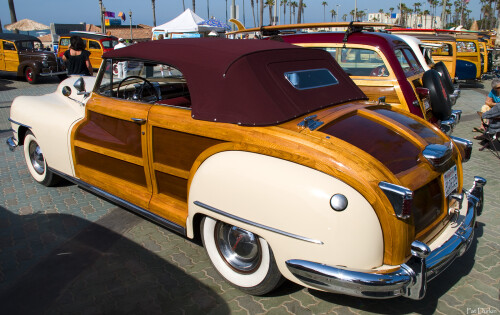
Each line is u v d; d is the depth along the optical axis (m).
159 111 3.18
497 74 15.12
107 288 3.10
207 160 2.79
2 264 3.41
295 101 2.88
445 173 2.82
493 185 5.06
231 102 2.79
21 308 2.88
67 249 3.64
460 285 3.10
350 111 3.00
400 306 2.88
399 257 2.31
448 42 11.49
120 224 4.10
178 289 3.08
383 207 2.24
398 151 2.63
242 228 2.60
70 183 5.17
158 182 3.32
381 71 5.27
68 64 9.00
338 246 2.26
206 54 3.10
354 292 2.28
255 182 2.48
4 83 15.41
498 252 3.54
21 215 4.30
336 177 2.30
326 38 5.76
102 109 3.69
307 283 2.40
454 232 2.73
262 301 2.92
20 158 6.23
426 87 4.99
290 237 2.37
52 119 4.28
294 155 2.42
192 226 3.01
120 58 3.65
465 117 9.16
